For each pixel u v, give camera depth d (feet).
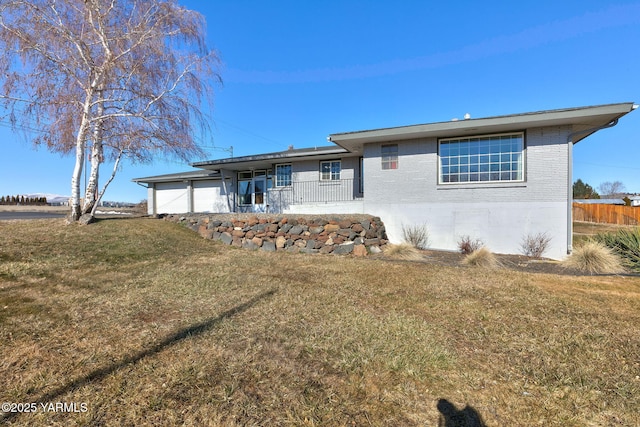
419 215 31.78
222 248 27.78
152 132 30.17
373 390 7.11
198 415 6.25
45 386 7.02
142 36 27.43
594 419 6.30
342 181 43.39
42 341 9.02
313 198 45.03
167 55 29.37
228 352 8.63
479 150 29.96
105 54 27.55
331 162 44.45
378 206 33.40
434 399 6.85
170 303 12.56
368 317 11.30
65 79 27.48
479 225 29.60
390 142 33.04
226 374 7.61
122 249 22.34
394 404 6.66
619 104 23.43
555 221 27.25
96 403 6.52
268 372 7.73
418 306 12.69
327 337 9.60
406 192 32.32
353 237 28.25
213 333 9.79
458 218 30.35
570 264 22.33
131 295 13.46
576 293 14.53
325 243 28.60
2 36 24.04
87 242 22.75
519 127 27.78
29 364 7.85
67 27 26.14
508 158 29.01
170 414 6.26
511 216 28.58
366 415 6.33
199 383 7.23
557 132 27.25
